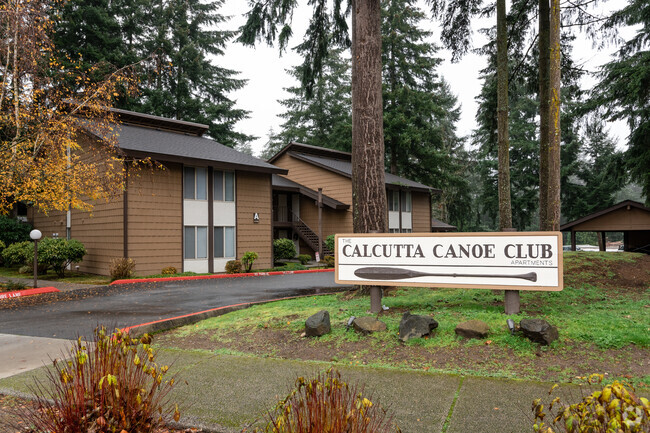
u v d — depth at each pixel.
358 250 7.25
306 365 5.07
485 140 45.38
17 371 5.29
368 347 5.58
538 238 6.17
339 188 28.48
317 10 12.55
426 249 6.82
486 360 4.87
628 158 21.77
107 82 14.89
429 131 37.88
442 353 5.17
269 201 23.03
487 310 6.76
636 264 10.45
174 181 18.94
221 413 3.76
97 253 18.95
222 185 20.95
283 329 6.72
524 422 3.39
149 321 8.66
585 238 60.28
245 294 12.82
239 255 21.42
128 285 15.25
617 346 4.90
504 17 14.24
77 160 15.07
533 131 44.09
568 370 4.43
